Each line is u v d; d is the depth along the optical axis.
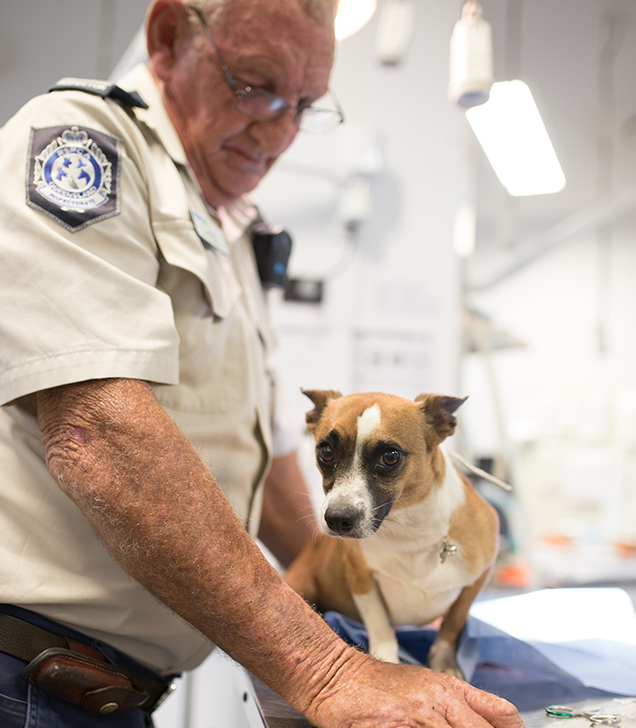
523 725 0.65
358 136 2.33
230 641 0.68
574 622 1.19
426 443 0.93
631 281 4.80
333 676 0.67
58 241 0.79
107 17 2.98
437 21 2.46
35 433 0.89
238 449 1.13
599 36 3.28
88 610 0.86
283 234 1.46
